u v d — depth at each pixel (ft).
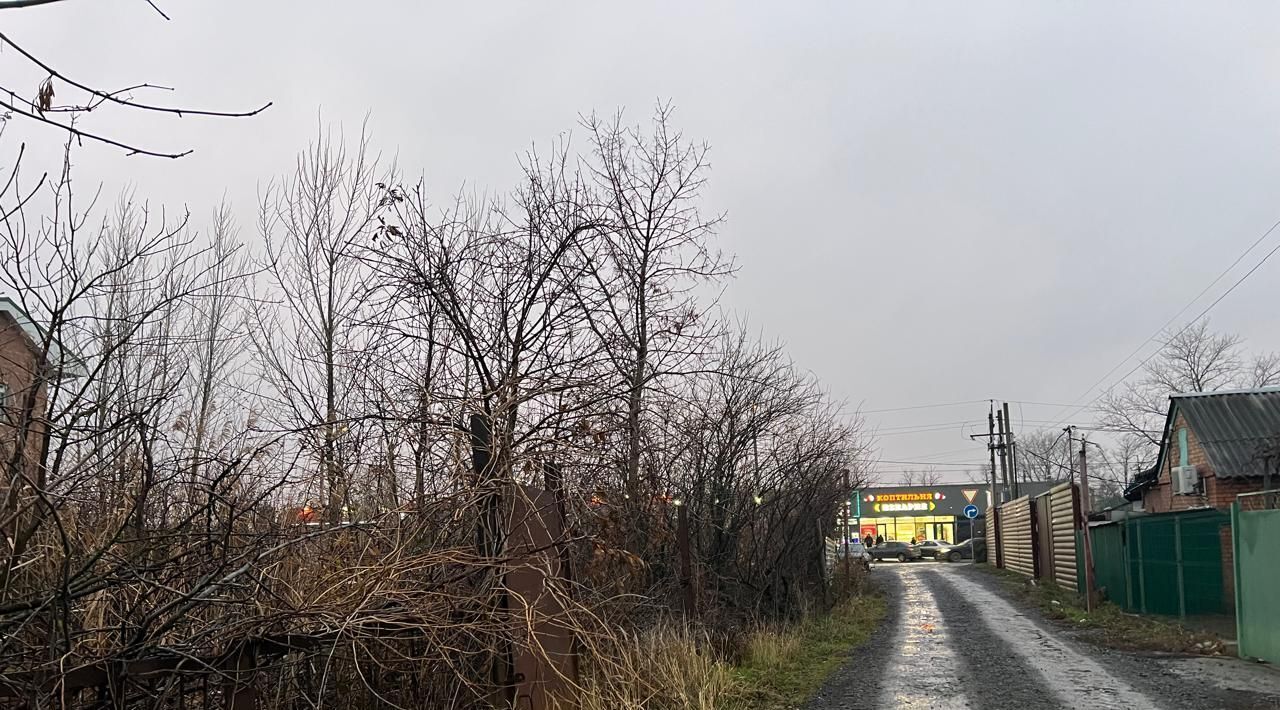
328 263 33.81
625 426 27.66
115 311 22.38
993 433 186.29
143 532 14.58
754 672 33.96
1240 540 37.42
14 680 12.23
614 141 39.93
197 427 21.39
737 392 44.75
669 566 35.88
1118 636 46.16
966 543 172.45
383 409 22.30
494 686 19.07
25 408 13.41
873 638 47.62
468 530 19.85
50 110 10.15
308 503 19.07
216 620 14.64
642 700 23.47
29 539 13.50
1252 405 68.44
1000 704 29.04
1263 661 35.58
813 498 53.42
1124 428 173.99
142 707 13.67
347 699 17.63
